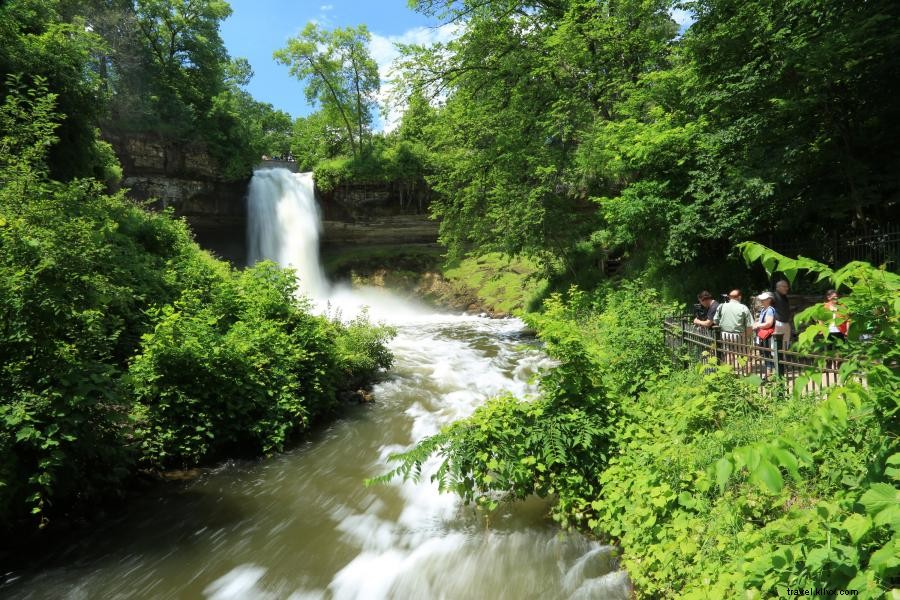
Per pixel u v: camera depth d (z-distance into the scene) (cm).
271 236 3994
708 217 1430
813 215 1412
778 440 204
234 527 639
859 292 229
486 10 2211
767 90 1181
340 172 4184
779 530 306
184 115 3653
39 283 604
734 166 1309
